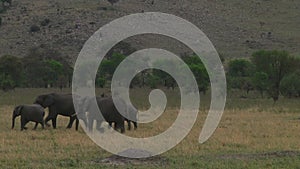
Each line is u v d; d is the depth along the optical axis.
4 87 136.88
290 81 122.94
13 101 104.94
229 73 163.88
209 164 35.59
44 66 158.00
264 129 57.41
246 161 37.06
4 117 69.44
